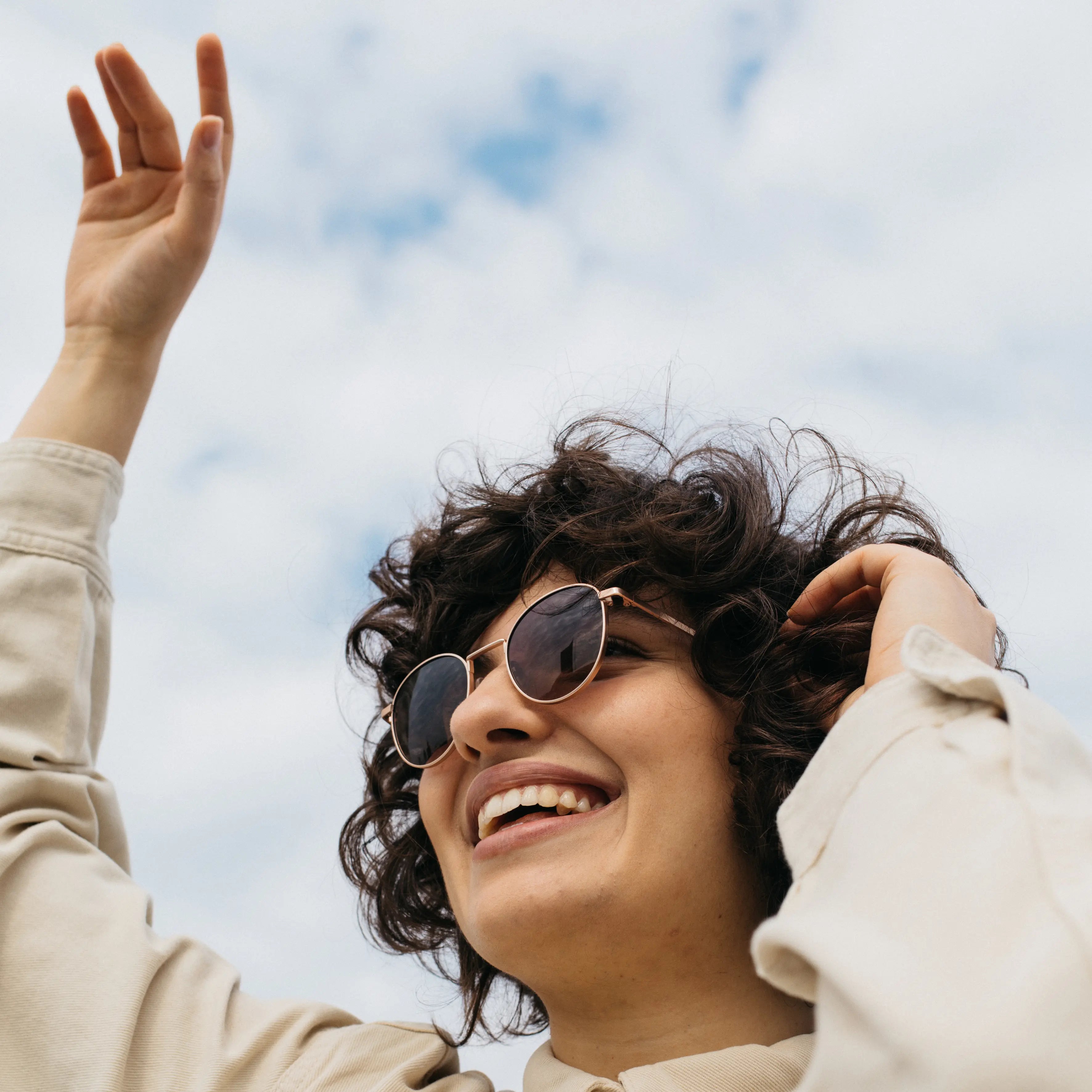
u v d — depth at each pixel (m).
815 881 1.29
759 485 2.39
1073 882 1.06
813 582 2.00
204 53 2.43
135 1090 1.80
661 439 2.64
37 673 2.12
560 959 1.76
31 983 1.88
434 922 2.57
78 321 2.44
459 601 2.35
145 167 2.55
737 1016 1.78
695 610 2.11
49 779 2.09
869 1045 1.03
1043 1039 0.94
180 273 2.38
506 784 1.90
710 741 1.90
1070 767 1.20
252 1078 1.87
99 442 2.33
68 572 2.20
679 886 1.77
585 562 2.19
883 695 1.36
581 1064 1.86
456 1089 1.94
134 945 1.95
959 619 1.65
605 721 1.86
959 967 1.03
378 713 2.69
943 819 1.17
